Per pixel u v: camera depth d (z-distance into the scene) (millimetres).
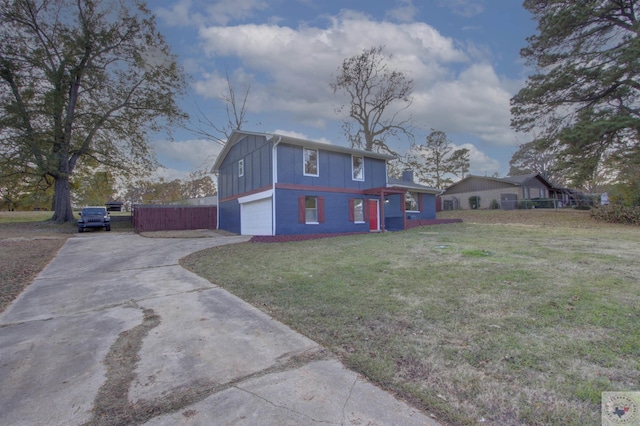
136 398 2406
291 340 3383
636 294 4477
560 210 24781
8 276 6902
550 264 6562
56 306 4836
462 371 2648
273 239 12789
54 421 2164
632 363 2709
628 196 17875
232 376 2688
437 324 3645
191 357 3061
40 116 18297
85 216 18562
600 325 3480
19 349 3344
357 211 17047
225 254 9375
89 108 21000
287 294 5055
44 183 22578
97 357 3121
